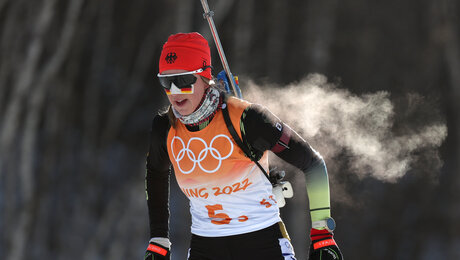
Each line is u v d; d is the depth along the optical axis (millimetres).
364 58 60906
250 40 60688
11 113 55219
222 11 60000
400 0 61031
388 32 61438
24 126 56594
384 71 61250
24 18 55469
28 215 55281
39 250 55500
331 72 60188
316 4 60000
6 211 54750
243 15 59656
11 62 55375
